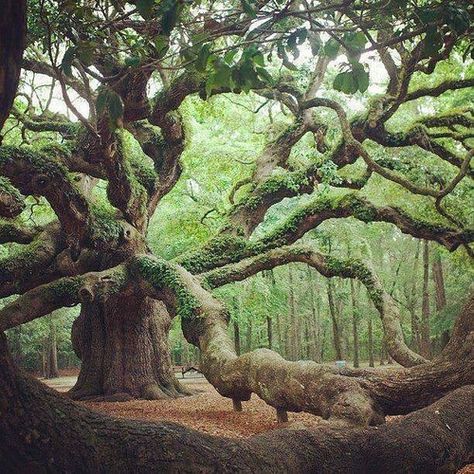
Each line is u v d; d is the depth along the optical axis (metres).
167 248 30.75
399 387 8.25
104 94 3.98
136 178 18.09
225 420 13.08
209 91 4.07
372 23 4.47
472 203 21.62
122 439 3.61
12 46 2.64
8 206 11.81
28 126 19.58
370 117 18.67
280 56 4.16
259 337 56.16
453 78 18.34
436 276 37.78
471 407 5.79
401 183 13.51
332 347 61.84
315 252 18.16
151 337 20.05
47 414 3.38
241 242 19.25
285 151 21.08
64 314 48.31
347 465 4.75
